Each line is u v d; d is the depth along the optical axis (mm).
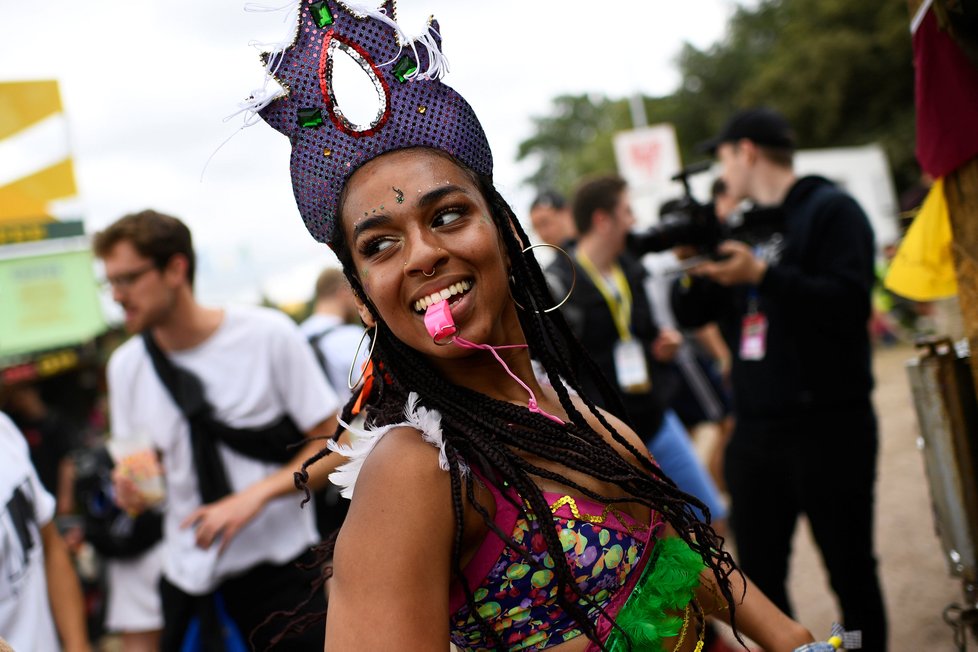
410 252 1260
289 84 1317
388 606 1114
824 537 3035
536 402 1405
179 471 2822
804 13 29547
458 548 1170
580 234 4156
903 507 5180
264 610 2711
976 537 2156
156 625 3385
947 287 2387
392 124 1299
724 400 5926
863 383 3021
